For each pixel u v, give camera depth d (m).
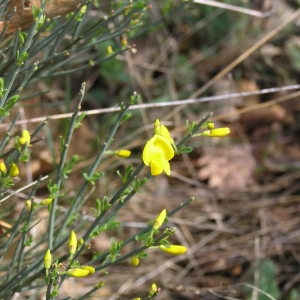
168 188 3.32
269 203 3.30
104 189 2.85
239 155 3.60
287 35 4.13
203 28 4.03
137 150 3.30
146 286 2.79
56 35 1.92
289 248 3.09
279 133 3.81
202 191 3.34
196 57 3.93
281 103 3.93
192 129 1.55
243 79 3.97
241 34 4.07
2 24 1.83
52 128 3.10
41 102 3.17
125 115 1.75
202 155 3.54
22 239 1.74
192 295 2.82
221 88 3.87
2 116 1.69
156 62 3.82
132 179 1.52
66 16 1.97
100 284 1.71
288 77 4.04
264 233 3.14
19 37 1.67
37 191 2.90
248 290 2.82
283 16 4.18
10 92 1.84
